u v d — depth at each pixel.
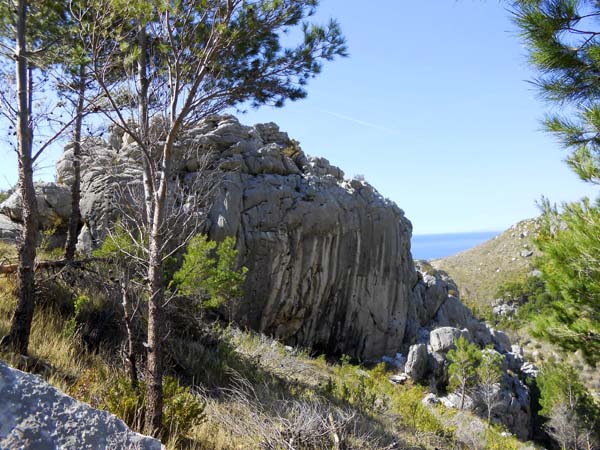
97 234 17.25
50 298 10.06
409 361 24.67
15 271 10.79
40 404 3.07
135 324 9.34
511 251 119.62
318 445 7.03
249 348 13.59
